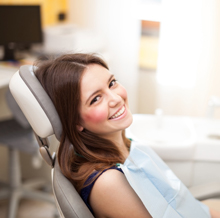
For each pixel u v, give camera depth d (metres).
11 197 2.06
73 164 0.93
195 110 2.53
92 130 0.91
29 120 0.89
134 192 0.87
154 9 2.59
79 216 0.80
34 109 0.86
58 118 0.88
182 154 1.44
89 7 2.66
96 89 0.87
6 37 2.29
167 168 1.11
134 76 2.68
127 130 1.54
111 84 0.93
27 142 1.83
